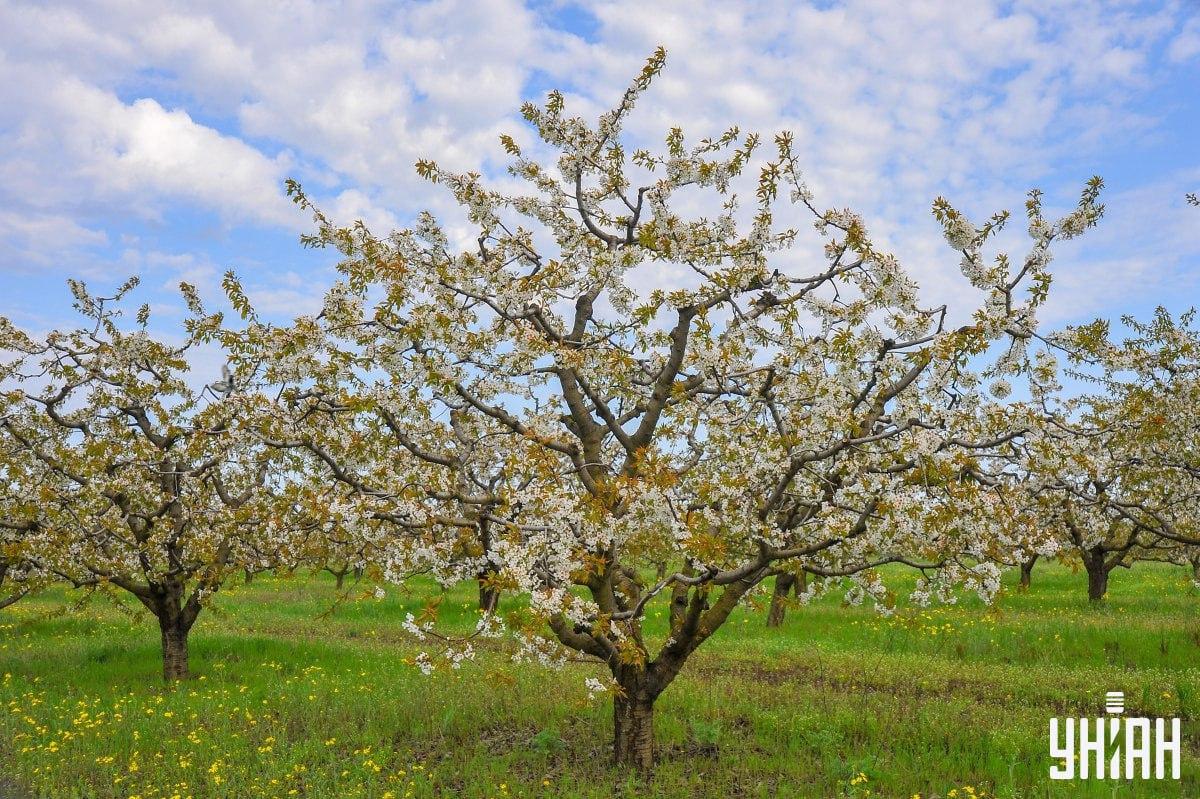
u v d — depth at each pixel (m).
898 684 13.59
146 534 13.76
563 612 7.95
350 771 9.16
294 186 9.84
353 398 8.77
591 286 10.30
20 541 12.52
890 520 8.13
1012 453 9.88
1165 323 12.39
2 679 14.04
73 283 13.80
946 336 8.45
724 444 9.95
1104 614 19.50
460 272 9.05
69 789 8.72
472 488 9.80
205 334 9.84
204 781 9.02
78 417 14.17
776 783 9.07
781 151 8.86
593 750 9.95
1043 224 9.12
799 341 9.42
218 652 16.41
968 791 8.30
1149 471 12.80
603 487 8.41
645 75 10.16
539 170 10.70
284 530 11.35
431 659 7.98
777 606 19.42
